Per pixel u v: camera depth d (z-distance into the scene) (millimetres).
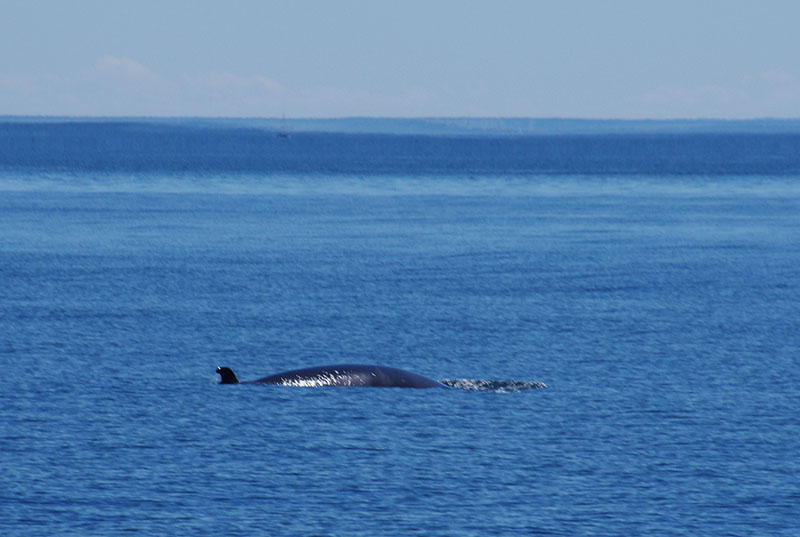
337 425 88250
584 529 66625
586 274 192750
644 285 178625
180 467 77188
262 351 119938
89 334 128250
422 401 96438
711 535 65875
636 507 70188
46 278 178750
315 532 65688
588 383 104562
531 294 167000
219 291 166625
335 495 71875
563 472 76938
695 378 106812
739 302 160375
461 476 75812
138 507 69312
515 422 89625
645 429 87688
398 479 75125
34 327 132250
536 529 66500
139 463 77938
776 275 193500
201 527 66188
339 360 115500
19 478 74250
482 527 66750
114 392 98625
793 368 111812
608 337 130375
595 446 82875
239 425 87938
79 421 88500
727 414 92375
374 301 157875
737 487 73875
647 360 116125
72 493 71625
